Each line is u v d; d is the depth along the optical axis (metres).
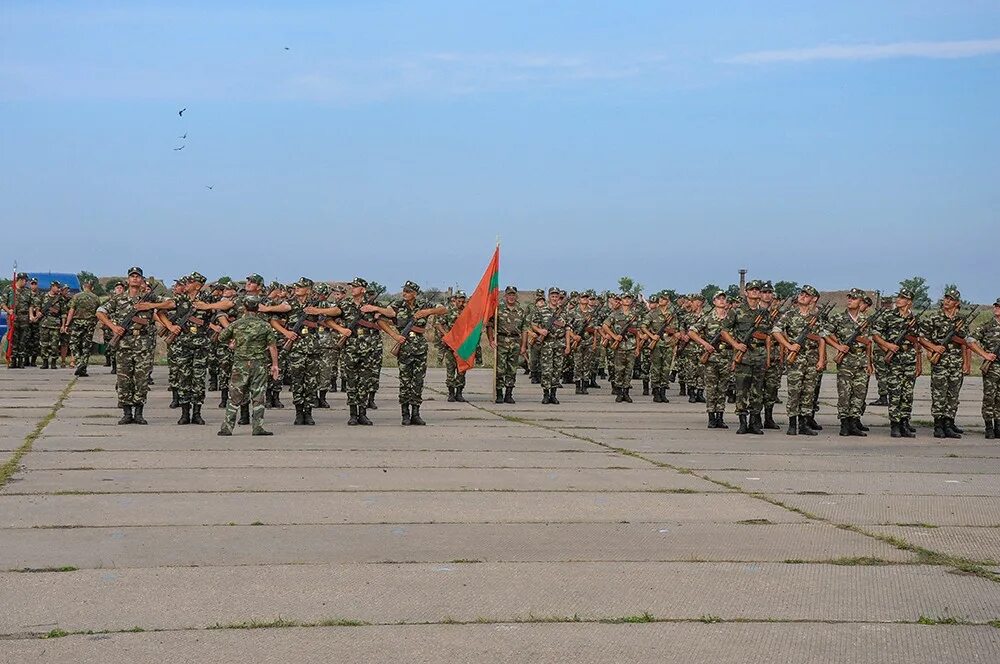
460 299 26.17
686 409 22.36
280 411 20.20
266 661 6.25
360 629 6.85
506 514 10.52
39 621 6.94
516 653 6.43
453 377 23.27
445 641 6.64
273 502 10.98
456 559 8.67
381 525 9.95
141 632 6.75
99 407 20.25
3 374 28.69
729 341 17.72
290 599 7.48
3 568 8.21
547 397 23.22
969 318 17.81
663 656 6.41
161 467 13.12
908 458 14.98
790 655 6.45
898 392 17.75
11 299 31.19
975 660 6.40
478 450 15.12
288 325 20.08
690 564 8.58
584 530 9.82
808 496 11.74
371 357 17.80
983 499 11.68
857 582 8.08
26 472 12.62
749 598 7.62
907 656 6.45
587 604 7.44
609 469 13.52
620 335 23.92
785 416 21.50
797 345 17.48
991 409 17.64
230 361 20.42
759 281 17.80
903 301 17.72
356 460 13.95
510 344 23.05
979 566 8.59
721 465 14.03
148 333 17.34
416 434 16.86
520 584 7.93
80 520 9.97
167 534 9.45
